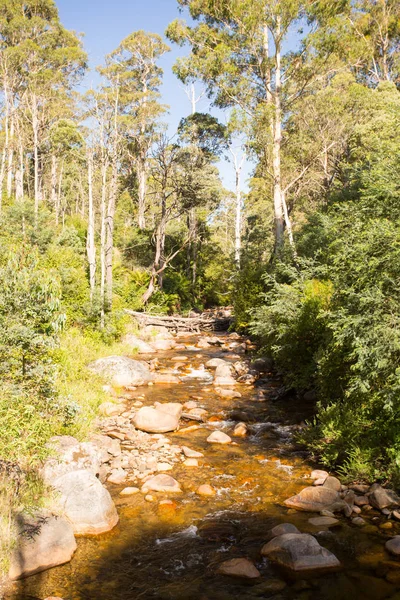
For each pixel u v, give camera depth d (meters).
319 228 15.49
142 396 10.84
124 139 19.50
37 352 6.73
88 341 14.32
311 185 29.08
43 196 42.53
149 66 43.28
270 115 20.56
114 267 25.81
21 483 5.30
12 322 6.39
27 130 34.84
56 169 44.19
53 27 41.03
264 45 22.06
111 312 16.67
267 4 20.42
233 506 5.80
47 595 4.10
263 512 5.64
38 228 22.31
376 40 34.75
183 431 8.61
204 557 4.73
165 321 23.30
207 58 22.14
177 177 26.89
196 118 34.53
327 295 10.59
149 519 5.47
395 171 7.11
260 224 40.22
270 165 21.91
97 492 5.40
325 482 6.22
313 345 10.50
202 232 35.31
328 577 4.34
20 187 33.41
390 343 5.98
